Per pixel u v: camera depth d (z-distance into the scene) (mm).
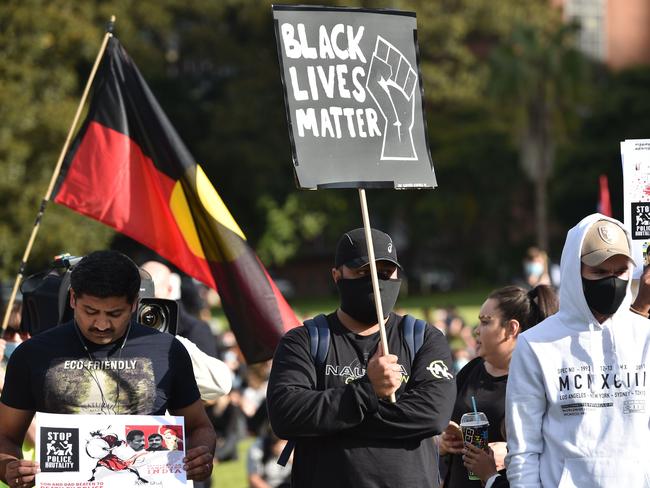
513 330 12703
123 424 10008
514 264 141500
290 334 10797
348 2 111125
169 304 12195
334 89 11211
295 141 10938
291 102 11000
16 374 10148
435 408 10320
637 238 12156
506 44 117375
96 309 9875
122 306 9961
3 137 66125
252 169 119125
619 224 10234
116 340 10234
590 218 10219
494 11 137625
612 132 132750
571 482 9945
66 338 10219
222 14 120500
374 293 10383
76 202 14734
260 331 14531
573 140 132750
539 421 10133
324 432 10078
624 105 131375
